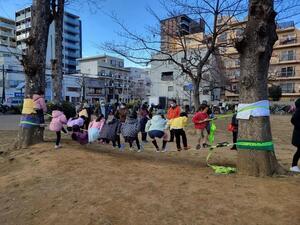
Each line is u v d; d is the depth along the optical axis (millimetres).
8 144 11820
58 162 7766
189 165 7703
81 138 11383
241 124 6461
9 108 38688
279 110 48969
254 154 6262
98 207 4973
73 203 5281
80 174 6668
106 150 10297
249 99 6348
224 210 4578
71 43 96500
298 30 58594
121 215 4672
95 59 100062
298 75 59781
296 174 6469
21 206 5582
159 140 14445
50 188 6125
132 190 5484
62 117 10055
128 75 105688
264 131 6266
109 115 17203
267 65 6422
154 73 65250
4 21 85500
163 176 6266
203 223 4293
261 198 4895
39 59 10812
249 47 6352
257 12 6242
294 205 4621
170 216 4523
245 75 6391
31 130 10578
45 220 4938
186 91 51031
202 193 5188
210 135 11539
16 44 85125
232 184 5582
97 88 89062
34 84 10766
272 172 6246
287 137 18250
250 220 4289
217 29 18312
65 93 79688
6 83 66312
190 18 18922
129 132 10617
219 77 27344
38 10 10859
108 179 6191
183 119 10820
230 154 10016
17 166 8203
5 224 5066
